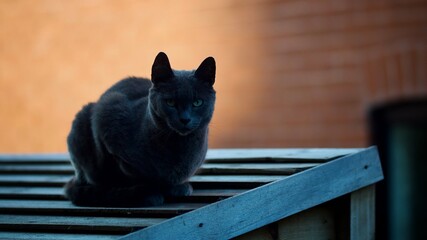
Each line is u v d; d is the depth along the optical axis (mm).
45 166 5617
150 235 3719
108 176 4527
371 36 8516
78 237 3834
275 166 4691
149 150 4246
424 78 8328
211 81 4375
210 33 9062
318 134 8719
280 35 8812
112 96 4469
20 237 3916
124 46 9633
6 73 10547
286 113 8812
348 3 8570
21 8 10375
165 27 9328
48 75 10281
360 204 4797
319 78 8695
